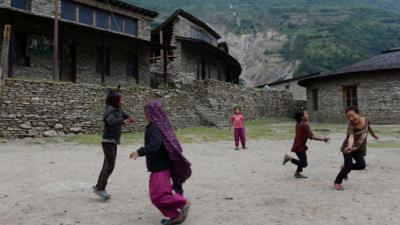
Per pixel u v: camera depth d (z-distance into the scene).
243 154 11.66
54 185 6.98
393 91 23.41
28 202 5.82
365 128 6.62
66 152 11.50
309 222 4.77
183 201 4.65
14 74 18.97
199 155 11.39
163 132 4.66
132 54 25.44
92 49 22.77
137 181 7.47
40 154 11.02
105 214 5.21
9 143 13.18
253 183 7.30
